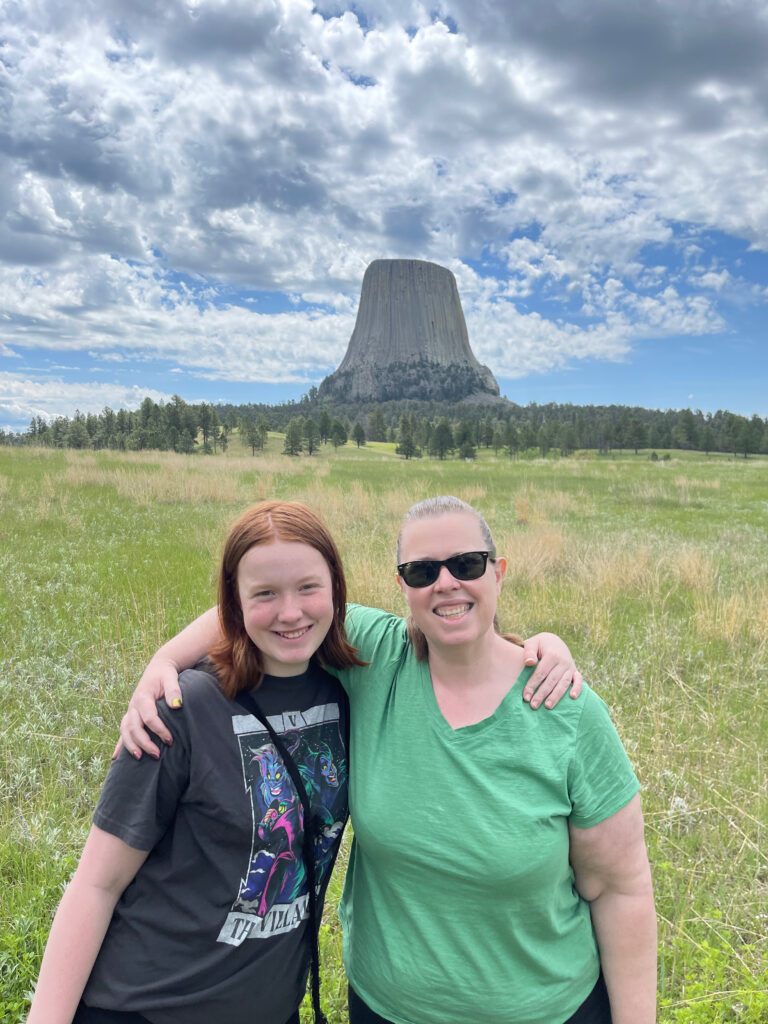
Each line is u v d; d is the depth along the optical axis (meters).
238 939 1.37
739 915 2.61
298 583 1.38
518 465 37.53
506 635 1.77
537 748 1.43
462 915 1.42
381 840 1.46
